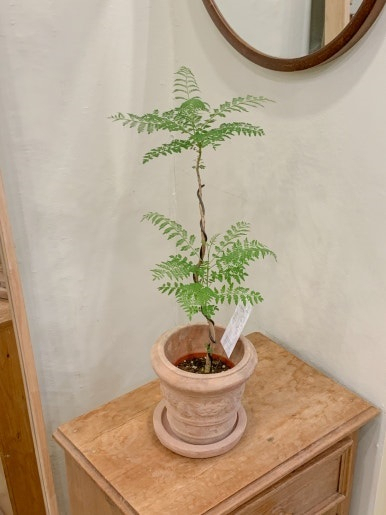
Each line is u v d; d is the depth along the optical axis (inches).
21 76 44.5
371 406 45.0
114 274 56.3
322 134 42.5
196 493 37.8
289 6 39.9
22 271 50.4
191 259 59.1
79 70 47.1
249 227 51.7
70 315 54.7
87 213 52.1
